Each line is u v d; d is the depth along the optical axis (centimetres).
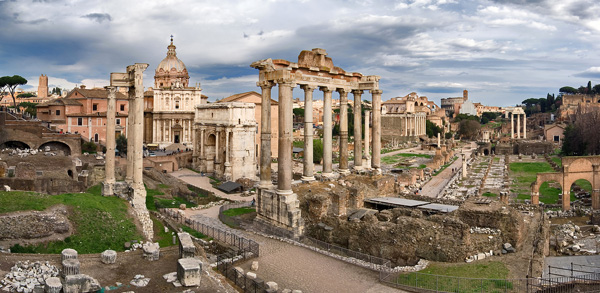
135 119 4772
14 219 3266
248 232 4662
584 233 5597
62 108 12375
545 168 14175
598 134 14538
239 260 3700
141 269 2997
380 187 5788
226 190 8838
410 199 5775
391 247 3941
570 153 16588
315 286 3303
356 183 5559
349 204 5212
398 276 3416
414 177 11019
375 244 4047
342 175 5906
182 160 12425
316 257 3906
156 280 2820
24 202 3625
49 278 2497
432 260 3734
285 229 4512
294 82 4725
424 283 3275
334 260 3844
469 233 3716
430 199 5691
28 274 2639
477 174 13062
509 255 3806
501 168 14538
